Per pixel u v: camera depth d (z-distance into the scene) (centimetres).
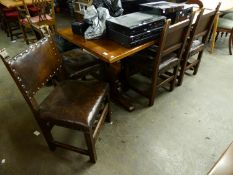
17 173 143
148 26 148
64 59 187
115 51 142
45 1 303
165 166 143
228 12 301
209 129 172
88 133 125
